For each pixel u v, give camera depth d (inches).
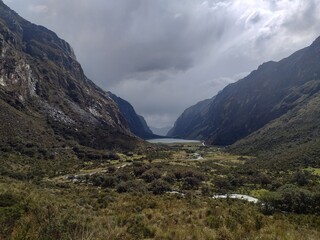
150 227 672.4
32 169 3641.7
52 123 6087.6
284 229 698.8
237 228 661.3
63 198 1592.0
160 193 2655.0
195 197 2190.0
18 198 949.2
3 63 6451.8
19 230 452.4
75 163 4606.3
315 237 657.6
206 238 599.8
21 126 4950.8
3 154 3777.1
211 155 7037.4
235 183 3403.1
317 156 4557.1
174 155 6314.0
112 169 3996.1
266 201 1939.0
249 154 7121.1
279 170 4298.7
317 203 1883.6
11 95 5979.3
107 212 1221.7
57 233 471.2
